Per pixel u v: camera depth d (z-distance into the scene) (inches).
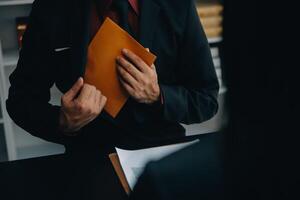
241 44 13.3
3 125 87.9
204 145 35.2
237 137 15.2
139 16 43.6
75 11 43.4
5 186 32.2
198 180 29.2
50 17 43.9
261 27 12.6
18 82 45.1
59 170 34.0
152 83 39.8
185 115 43.8
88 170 33.7
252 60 13.2
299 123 13.5
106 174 32.9
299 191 14.6
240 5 13.0
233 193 17.5
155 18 44.2
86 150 38.6
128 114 43.6
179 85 47.5
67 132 41.6
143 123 44.4
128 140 43.7
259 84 13.4
